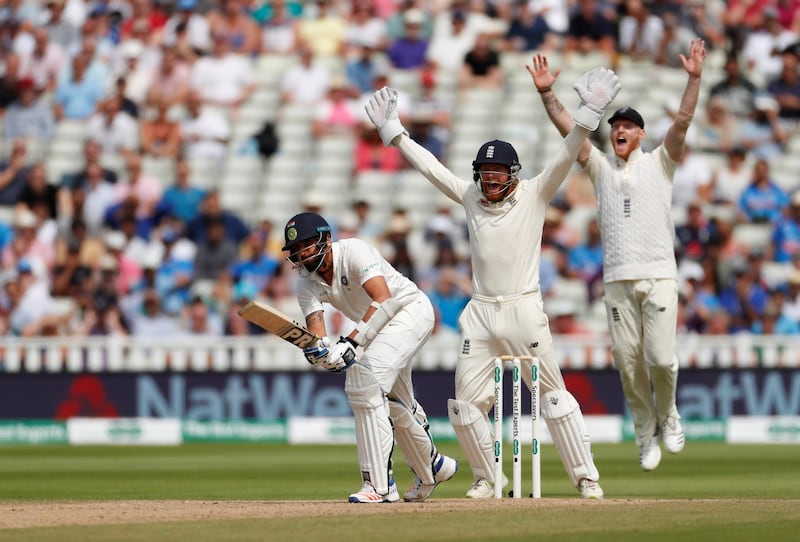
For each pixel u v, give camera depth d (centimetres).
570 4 7294
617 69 7031
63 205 6519
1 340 5638
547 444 5281
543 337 2762
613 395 5481
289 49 7388
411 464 2692
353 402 2564
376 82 7025
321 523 2184
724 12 7138
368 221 6438
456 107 6925
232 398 5594
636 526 2133
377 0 7375
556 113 3000
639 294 3055
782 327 5731
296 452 4959
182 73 7188
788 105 6838
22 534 2086
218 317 5828
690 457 4531
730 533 2042
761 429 5425
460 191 2812
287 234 2548
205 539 1997
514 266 2753
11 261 6331
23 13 7494
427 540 1970
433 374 5544
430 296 5719
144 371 5616
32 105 7219
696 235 5834
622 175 3059
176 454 4884
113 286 6003
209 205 6144
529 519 2231
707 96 6894
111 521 2269
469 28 7188
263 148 6919
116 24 7431
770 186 6306
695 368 5481
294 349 5575
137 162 6519
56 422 5619
